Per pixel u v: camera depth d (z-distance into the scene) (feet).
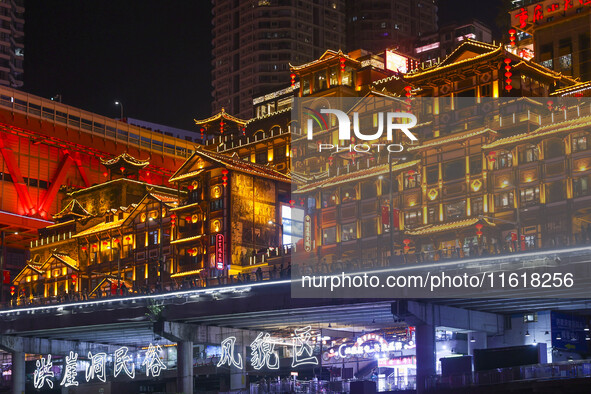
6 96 550.77
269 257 413.39
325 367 343.87
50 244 524.93
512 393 216.54
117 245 480.64
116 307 329.72
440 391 238.07
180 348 325.62
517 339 281.33
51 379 409.90
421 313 257.14
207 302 304.91
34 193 567.18
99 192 528.22
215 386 384.47
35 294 510.17
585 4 473.26
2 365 440.45
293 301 281.33
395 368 312.91
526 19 493.77
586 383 201.87
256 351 342.03
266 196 438.81
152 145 617.21
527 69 377.30
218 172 428.97
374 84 454.40
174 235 442.91
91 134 586.04
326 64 463.01
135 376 397.60
